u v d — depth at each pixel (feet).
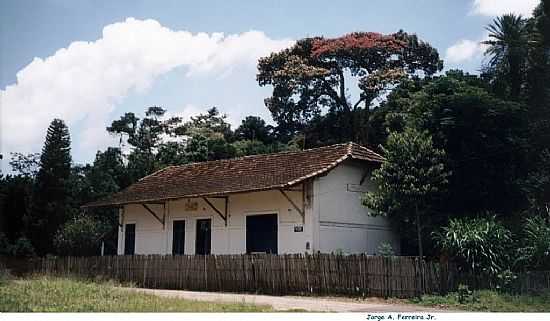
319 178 75.15
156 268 75.51
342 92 170.71
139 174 145.38
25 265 90.99
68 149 129.70
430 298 56.13
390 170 64.90
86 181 135.33
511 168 74.43
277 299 58.08
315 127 172.04
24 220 124.67
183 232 88.58
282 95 176.65
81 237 112.78
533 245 60.13
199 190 84.12
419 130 74.59
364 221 80.07
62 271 85.61
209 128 185.26
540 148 79.41
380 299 57.82
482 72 94.43
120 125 187.21
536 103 87.10
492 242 59.62
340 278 60.54
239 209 81.46
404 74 155.84
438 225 69.97
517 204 74.95
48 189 125.70
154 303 47.65
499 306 53.06
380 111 143.23
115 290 55.67
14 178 134.21
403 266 58.70
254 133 180.96
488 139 73.05
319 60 170.30
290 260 63.52
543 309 52.60
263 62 179.52
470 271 58.90
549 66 90.02
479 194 72.84
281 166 82.69
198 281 70.64
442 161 72.59
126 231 98.37
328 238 74.64
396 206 65.41
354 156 77.92
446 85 79.71
